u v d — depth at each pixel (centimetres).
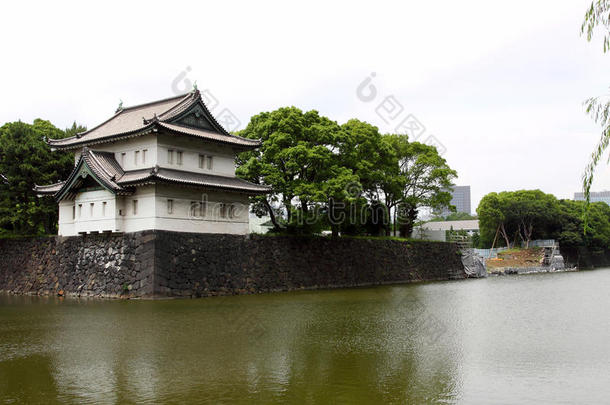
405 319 3628
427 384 2006
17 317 3619
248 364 2277
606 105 1938
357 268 7169
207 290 5109
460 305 4559
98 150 5347
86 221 5175
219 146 5509
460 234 13112
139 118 5472
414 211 9288
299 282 6209
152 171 4647
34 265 5709
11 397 1816
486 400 1823
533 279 8888
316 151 6134
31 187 5988
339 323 3416
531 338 2961
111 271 4966
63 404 1741
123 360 2339
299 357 2416
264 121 6475
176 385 1955
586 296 5512
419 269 8494
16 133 5941
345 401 1788
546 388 1970
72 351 2514
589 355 2520
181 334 2952
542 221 13712
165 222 4838
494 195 13288
